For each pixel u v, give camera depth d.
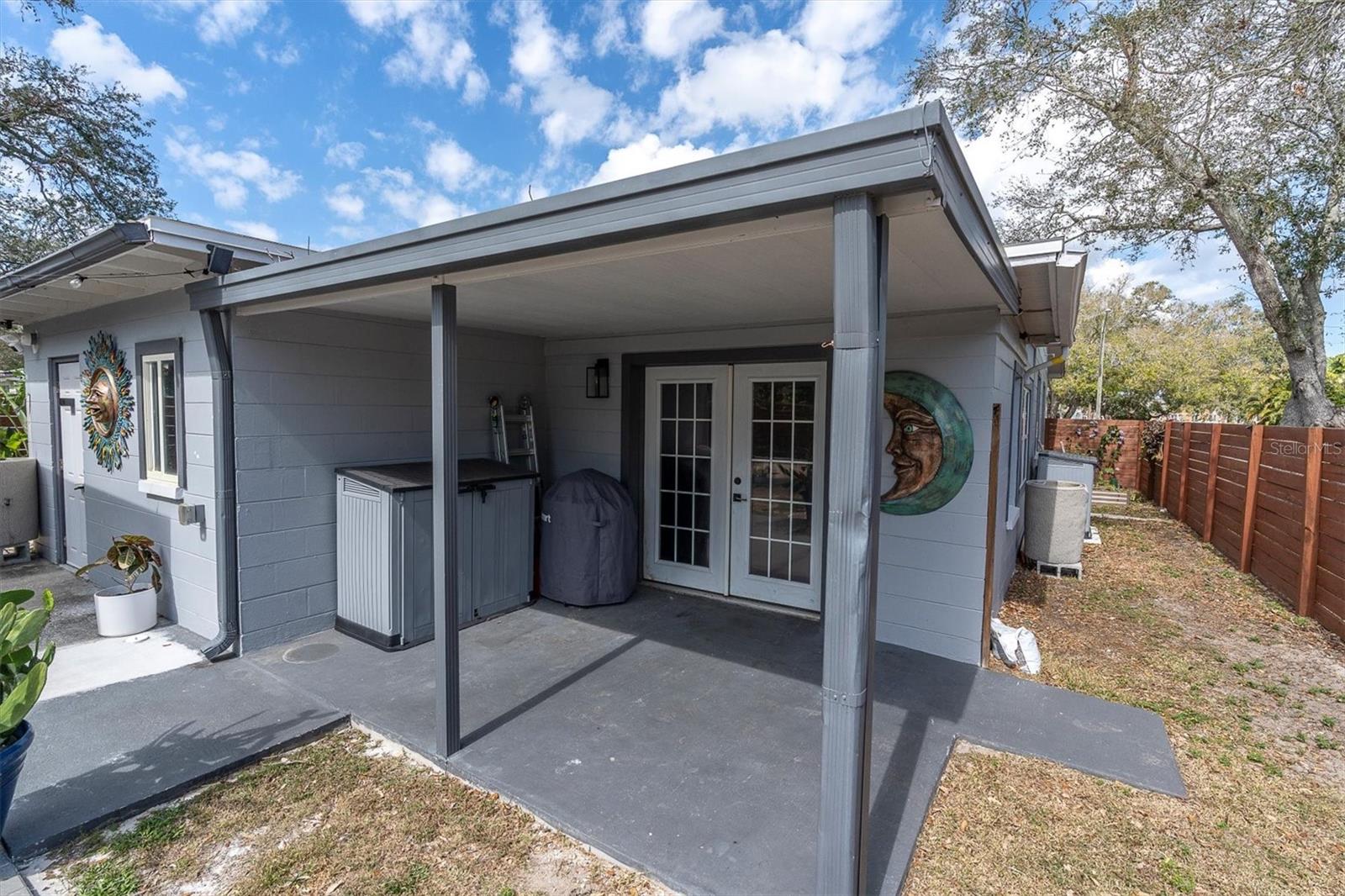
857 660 1.78
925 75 10.01
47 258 3.97
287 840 2.47
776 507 5.31
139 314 4.80
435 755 2.99
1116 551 8.07
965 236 2.09
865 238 1.68
